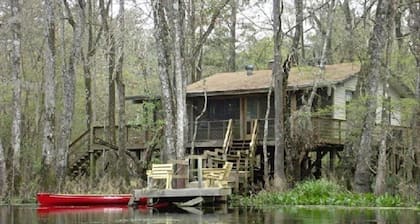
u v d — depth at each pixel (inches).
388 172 1178.6
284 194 1093.1
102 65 1780.3
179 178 1053.2
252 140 1314.0
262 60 2193.7
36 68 1808.6
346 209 943.0
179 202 1032.2
